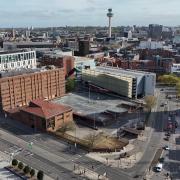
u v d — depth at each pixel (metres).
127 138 181.88
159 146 170.62
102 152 161.88
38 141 175.38
